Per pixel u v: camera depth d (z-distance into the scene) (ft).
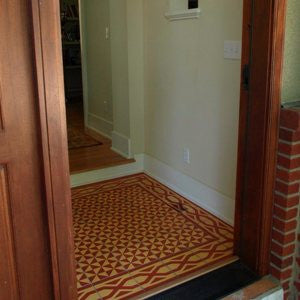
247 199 6.53
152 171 11.32
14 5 3.82
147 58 10.68
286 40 5.75
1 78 3.90
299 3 5.74
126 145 11.66
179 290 6.28
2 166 4.12
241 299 6.05
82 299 6.11
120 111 11.80
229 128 8.08
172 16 9.13
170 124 10.11
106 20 13.19
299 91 6.08
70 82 23.61
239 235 6.92
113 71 11.88
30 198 4.34
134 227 8.40
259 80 5.86
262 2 5.60
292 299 6.57
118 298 6.13
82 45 15.48
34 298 4.64
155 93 10.57
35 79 4.03
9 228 4.31
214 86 8.31
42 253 4.57
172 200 9.71
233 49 7.59
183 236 8.01
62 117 4.24
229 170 8.29
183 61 9.16
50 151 4.25
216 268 6.81
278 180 6.12
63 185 4.43
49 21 3.95
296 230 6.29
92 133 15.12
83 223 8.58
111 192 10.23
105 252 7.46
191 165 9.52
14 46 3.90
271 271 6.54
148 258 7.25
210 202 9.03
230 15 7.55
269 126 5.87
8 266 4.39
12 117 4.04
